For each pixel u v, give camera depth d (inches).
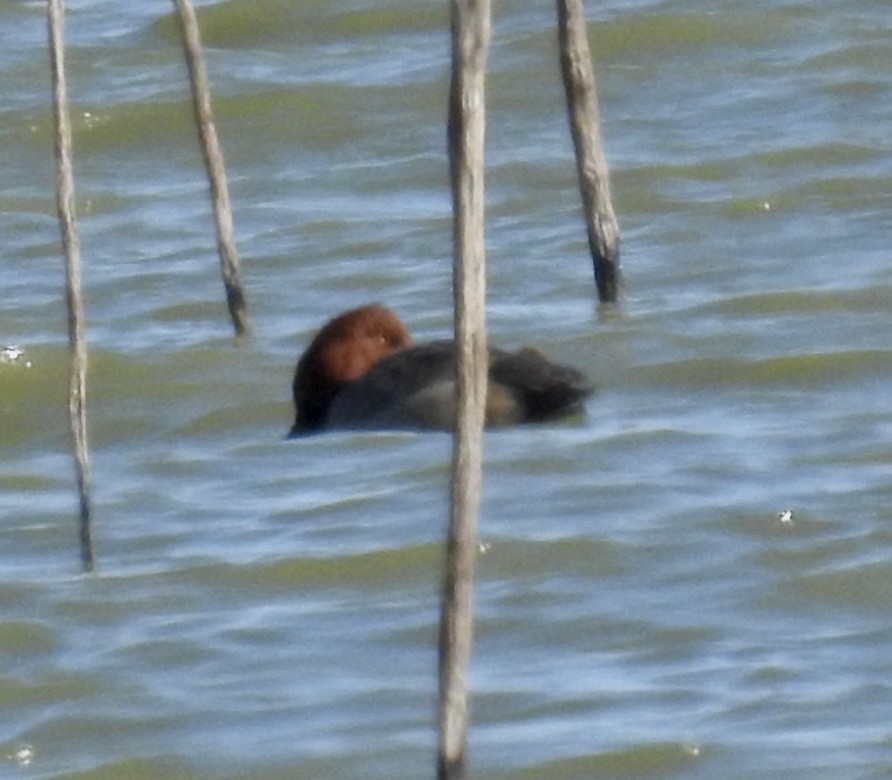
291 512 555.8
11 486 590.6
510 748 432.5
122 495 576.4
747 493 547.8
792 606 487.8
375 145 900.0
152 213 842.8
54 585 517.7
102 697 465.1
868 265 726.5
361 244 796.0
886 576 497.0
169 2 1052.5
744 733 431.5
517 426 605.6
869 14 979.3
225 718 453.1
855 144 846.5
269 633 489.1
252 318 724.7
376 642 482.0
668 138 876.6
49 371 673.0
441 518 542.9
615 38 970.1
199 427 632.4
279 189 862.5
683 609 489.1
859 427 589.9
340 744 438.9
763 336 665.0
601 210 709.9
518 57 964.6
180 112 934.4
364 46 995.3
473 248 299.7
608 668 465.1
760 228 776.9
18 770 439.8
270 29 1016.2
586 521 535.2
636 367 650.2
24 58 996.6
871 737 426.9
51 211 846.5
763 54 952.9
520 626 485.4
